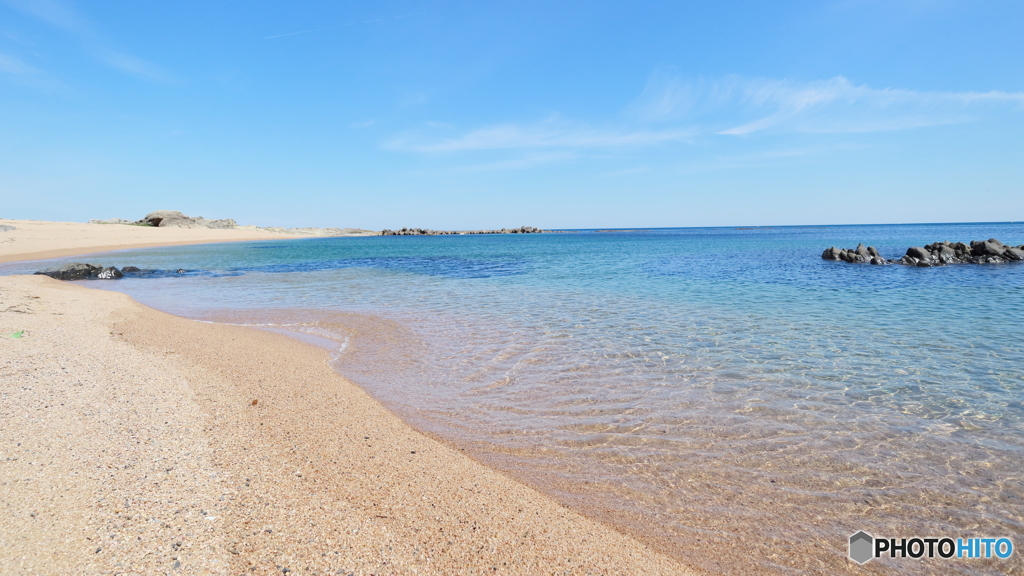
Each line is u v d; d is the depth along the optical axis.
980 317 14.34
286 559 3.47
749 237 104.56
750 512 4.78
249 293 21.11
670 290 20.91
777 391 8.20
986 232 113.62
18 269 32.84
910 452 6.02
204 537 3.65
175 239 81.81
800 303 17.14
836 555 4.15
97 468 4.63
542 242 99.12
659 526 4.51
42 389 6.90
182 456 5.05
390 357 10.32
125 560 3.31
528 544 4.00
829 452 6.03
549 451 6.04
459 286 23.22
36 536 3.49
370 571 3.42
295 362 9.66
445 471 5.30
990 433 6.54
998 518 4.68
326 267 36.56
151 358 9.19
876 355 10.34
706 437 6.46
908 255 32.59
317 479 4.80
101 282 26.05
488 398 7.88
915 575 3.93
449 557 3.70
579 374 9.12
